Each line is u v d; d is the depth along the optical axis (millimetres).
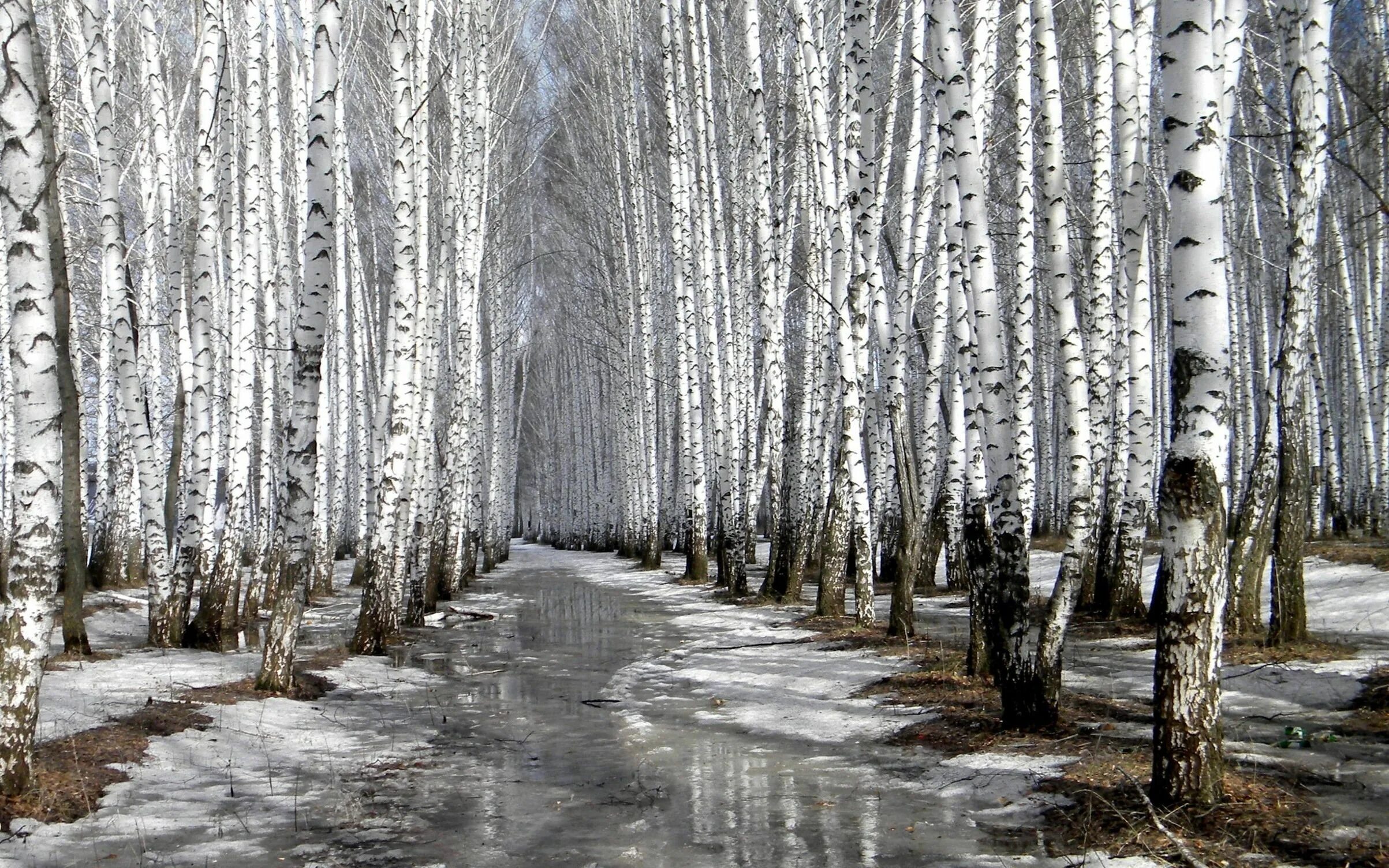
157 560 14273
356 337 27109
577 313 48344
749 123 26641
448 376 24469
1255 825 5480
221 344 17062
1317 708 8555
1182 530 5781
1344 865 4941
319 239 10977
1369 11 14258
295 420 11180
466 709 10844
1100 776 6703
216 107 16281
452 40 22406
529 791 7535
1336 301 27625
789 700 10617
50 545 6699
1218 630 5809
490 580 32375
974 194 8250
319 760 8547
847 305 15633
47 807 6684
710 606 20875
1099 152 12047
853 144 15516
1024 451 8609
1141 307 13547
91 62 13055
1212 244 5711
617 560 39844
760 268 21203
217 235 15750
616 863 5871
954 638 13508
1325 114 10359
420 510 19750
